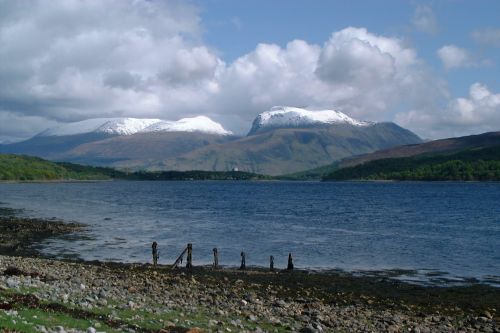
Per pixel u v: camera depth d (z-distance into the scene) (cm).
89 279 3616
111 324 2095
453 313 3189
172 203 15375
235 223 9306
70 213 11312
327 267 5044
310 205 14700
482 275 4675
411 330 2681
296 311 2992
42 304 2281
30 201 15562
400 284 4153
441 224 9319
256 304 3131
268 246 6450
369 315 3019
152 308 2609
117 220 9738
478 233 7931
